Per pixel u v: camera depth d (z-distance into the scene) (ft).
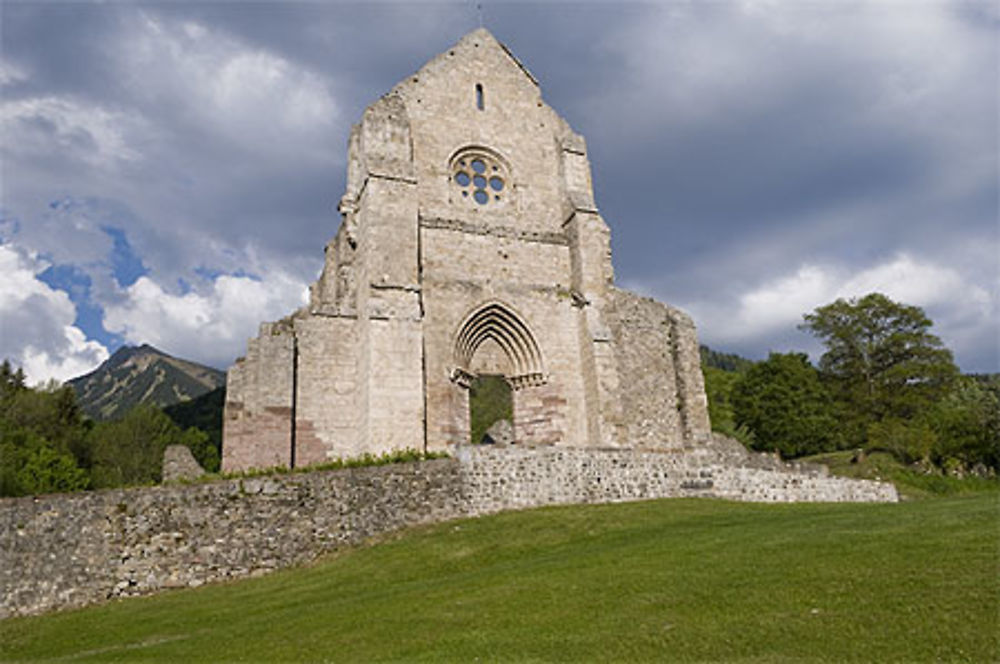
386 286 88.53
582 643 29.22
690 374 118.73
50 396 176.14
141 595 53.93
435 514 68.03
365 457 72.08
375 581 50.34
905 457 145.28
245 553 58.13
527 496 72.18
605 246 108.27
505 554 54.49
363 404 85.87
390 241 90.43
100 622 47.06
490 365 101.91
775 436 177.17
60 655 40.45
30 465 127.13
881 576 32.76
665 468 78.69
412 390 85.76
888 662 23.94
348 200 99.71
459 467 70.90
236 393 87.51
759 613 30.35
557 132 112.98
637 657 26.99
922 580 31.24
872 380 186.80
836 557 37.37
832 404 184.03
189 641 38.40
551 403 98.84
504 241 102.94
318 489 62.75
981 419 145.18
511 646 29.78
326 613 40.16
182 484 58.23
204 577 56.24
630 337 113.19
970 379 187.01
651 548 46.91
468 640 31.27
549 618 33.45
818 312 196.13
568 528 60.03
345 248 100.78
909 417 178.50
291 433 86.07
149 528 55.72
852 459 147.43
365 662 29.68
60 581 52.11
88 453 175.11
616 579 39.06
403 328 87.45
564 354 101.60
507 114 110.63
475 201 104.99
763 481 81.56
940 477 131.34
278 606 45.65
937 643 24.72
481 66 111.24
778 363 183.93
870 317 188.55
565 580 40.42
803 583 33.53
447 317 95.76
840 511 56.08
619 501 73.77
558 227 108.68
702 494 78.38
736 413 188.44
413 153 101.76
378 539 63.57
